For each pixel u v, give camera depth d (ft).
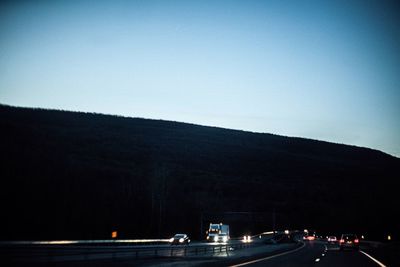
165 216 310.45
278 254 147.54
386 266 95.55
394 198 550.36
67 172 297.94
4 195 237.25
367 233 426.51
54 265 78.54
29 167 272.72
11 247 108.78
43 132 514.27
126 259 108.58
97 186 302.25
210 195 430.20
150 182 320.29
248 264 100.73
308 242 315.99
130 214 291.17
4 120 475.31
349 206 508.94
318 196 536.83
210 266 92.79
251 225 395.14
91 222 262.88
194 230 337.52
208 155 640.17
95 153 511.81
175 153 609.01
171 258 117.19
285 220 435.53
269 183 547.90
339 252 161.68
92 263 88.38
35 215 238.68
